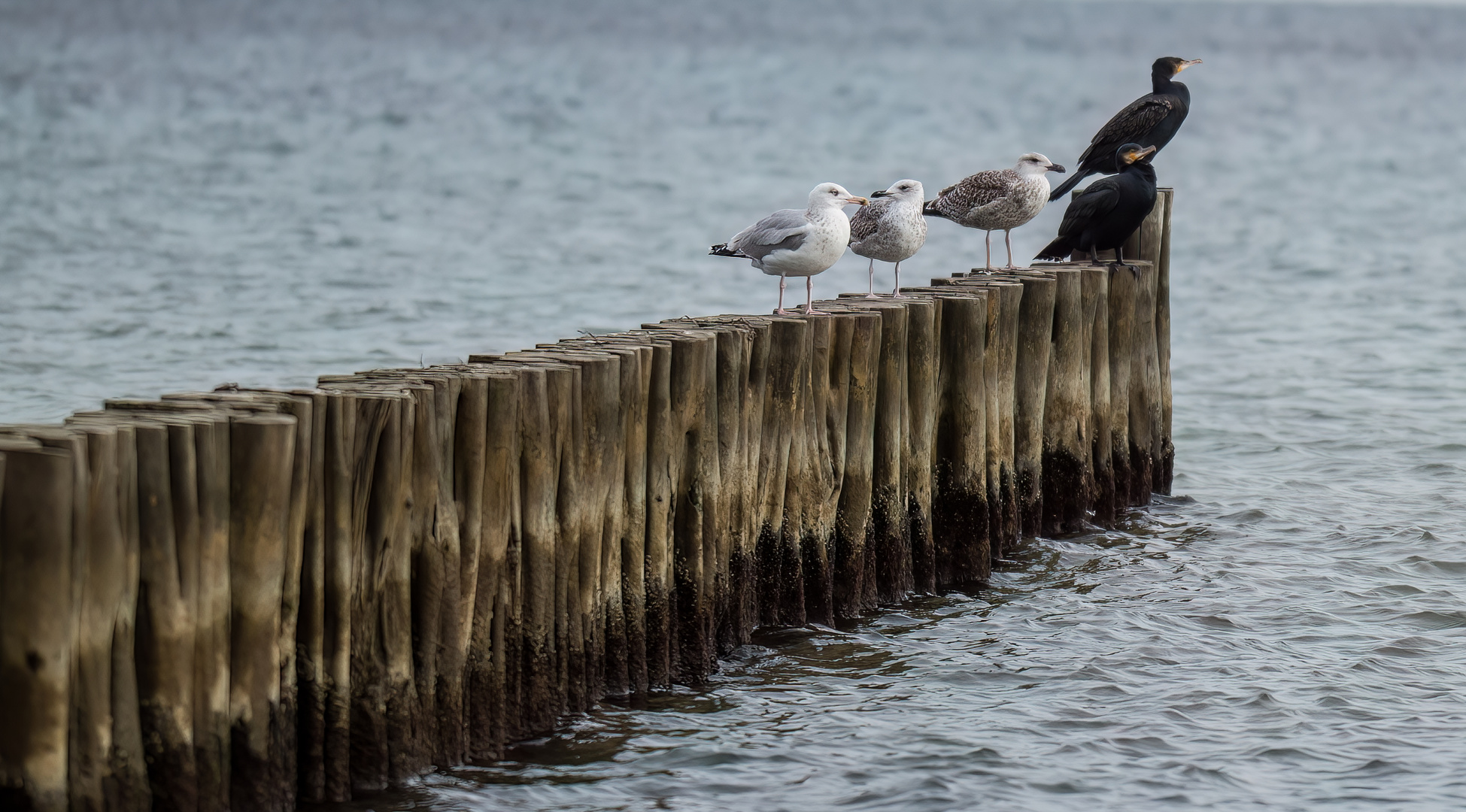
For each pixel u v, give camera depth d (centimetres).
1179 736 1144
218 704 889
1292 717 1175
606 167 5912
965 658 1303
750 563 1299
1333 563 1584
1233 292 3531
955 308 1460
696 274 3550
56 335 2623
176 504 857
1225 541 1664
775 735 1138
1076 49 18250
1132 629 1380
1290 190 5609
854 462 1376
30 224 3928
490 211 4609
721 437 1240
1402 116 9275
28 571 791
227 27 17862
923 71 13000
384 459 958
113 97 8269
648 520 1188
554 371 1076
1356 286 3609
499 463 1039
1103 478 1700
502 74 11450
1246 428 2242
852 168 6056
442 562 1007
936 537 1500
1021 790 1054
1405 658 1308
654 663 1210
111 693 846
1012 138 7462
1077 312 1614
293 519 920
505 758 1077
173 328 2730
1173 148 7125
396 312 2983
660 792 1041
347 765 975
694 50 15875
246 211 4409
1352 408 2358
